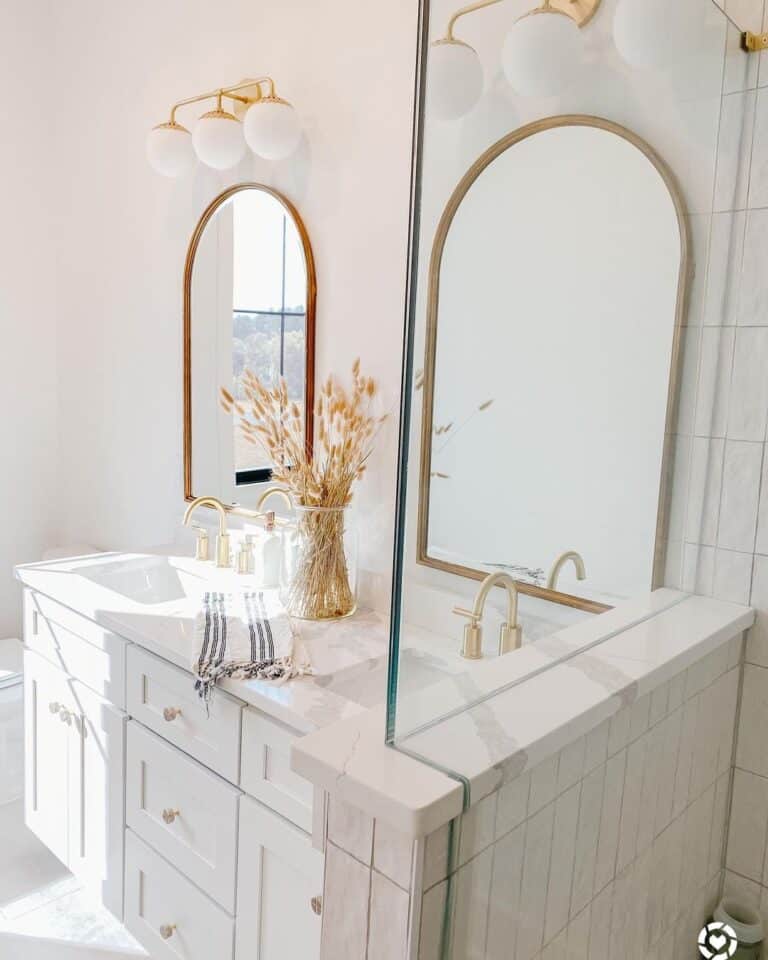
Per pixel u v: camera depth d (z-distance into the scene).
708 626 1.26
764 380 1.32
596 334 1.04
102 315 2.64
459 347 0.84
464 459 0.86
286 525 2.00
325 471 1.76
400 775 0.81
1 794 2.43
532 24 0.89
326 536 1.74
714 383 1.35
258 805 1.39
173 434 2.39
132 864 1.75
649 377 1.16
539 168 0.92
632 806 1.13
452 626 0.88
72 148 2.71
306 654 1.52
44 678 2.03
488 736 0.87
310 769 0.85
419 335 0.80
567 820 0.98
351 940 0.88
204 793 1.50
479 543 0.88
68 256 2.78
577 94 0.96
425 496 0.83
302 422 1.98
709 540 1.40
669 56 1.10
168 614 1.74
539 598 0.98
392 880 0.82
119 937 1.90
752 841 1.44
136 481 2.56
